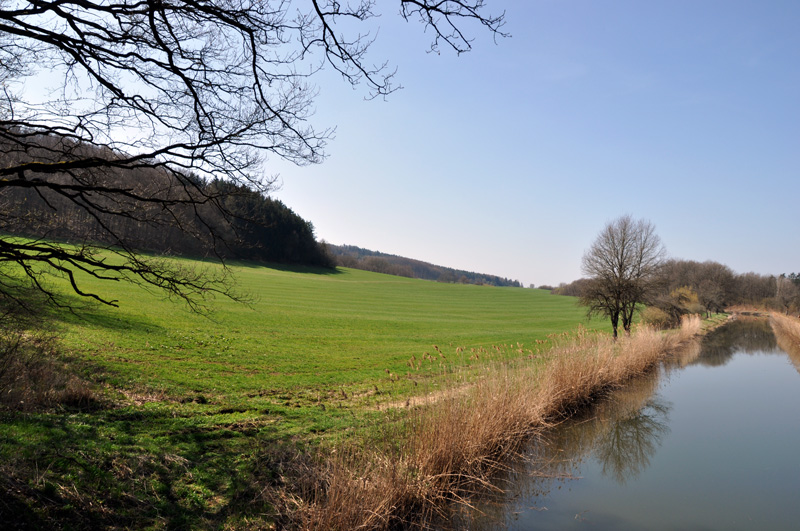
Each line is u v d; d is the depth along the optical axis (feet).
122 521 17.30
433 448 26.11
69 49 16.48
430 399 35.29
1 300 28.89
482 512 25.40
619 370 59.72
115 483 19.16
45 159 20.56
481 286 404.16
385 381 49.60
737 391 63.21
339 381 49.26
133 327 63.77
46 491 17.20
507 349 78.84
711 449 39.37
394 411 33.91
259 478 22.22
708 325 171.83
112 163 18.26
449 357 71.00
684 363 86.79
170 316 80.59
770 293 337.11
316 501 19.66
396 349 78.43
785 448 39.91
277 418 32.63
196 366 48.85
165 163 19.97
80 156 20.08
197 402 35.58
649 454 37.65
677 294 179.22
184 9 17.21
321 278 289.53
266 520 19.45
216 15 17.35
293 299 157.17
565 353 52.19
